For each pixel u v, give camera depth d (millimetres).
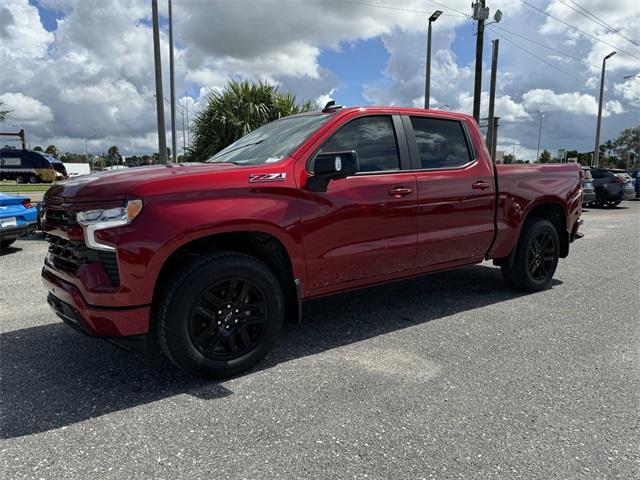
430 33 19141
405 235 4031
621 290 5434
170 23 15992
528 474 2213
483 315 4539
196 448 2438
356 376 3252
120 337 2916
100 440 2518
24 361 3561
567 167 5492
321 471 2242
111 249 2832
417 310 4715
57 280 3238
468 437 2510
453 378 3205
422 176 4121
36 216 8523
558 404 2852
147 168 3488
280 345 3844
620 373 3273
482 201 4562
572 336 3971
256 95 11961
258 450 2414
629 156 76750
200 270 3006
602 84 32031
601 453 2371
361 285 3922
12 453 2402
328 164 3195
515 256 5098
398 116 4156
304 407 2840
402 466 2275
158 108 12664
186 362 3051
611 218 14344
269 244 3473
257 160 3686
